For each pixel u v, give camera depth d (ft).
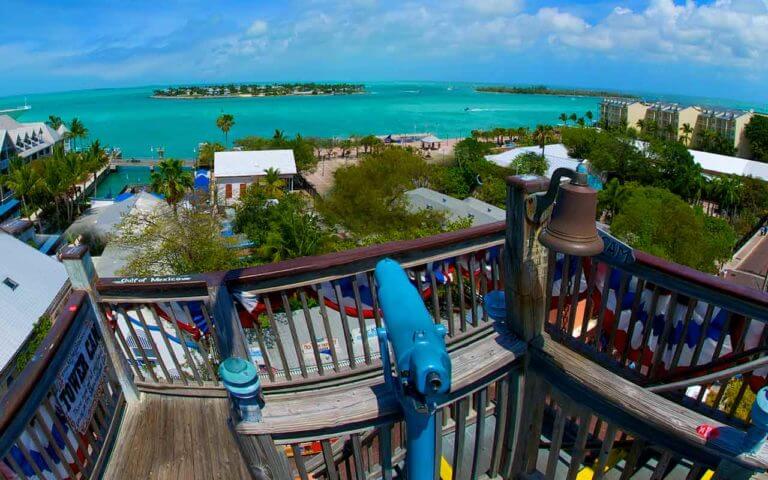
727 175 175.42
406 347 5.49
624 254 8.75
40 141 239.50
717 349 8.33
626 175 185.57
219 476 9.37
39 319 70.13
